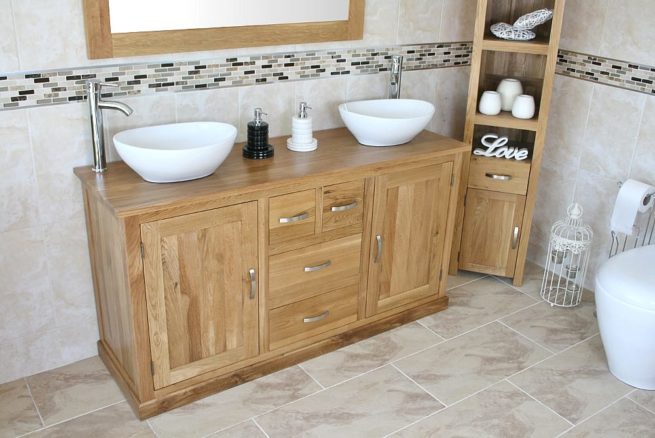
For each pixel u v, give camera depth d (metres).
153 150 2.04
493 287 3.21
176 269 2.15
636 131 2.88
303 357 2.60
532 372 2.59
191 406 2.34
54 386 2.43
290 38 2.62
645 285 2.38
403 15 2.93
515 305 3.06
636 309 2.34
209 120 2.57
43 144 2.26
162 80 2.41
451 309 3.01
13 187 2.25
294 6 2.59
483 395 2.45
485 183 3.07
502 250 3.18
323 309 2.60
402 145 2.71
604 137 3.02
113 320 2.37
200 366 2.34
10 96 2.15
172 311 2.20
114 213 1.96
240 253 2.27
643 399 2.45
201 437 2.19
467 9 3.12
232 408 2.33
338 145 2.67
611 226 2.90
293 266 2.43
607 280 2.46
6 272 2.33
